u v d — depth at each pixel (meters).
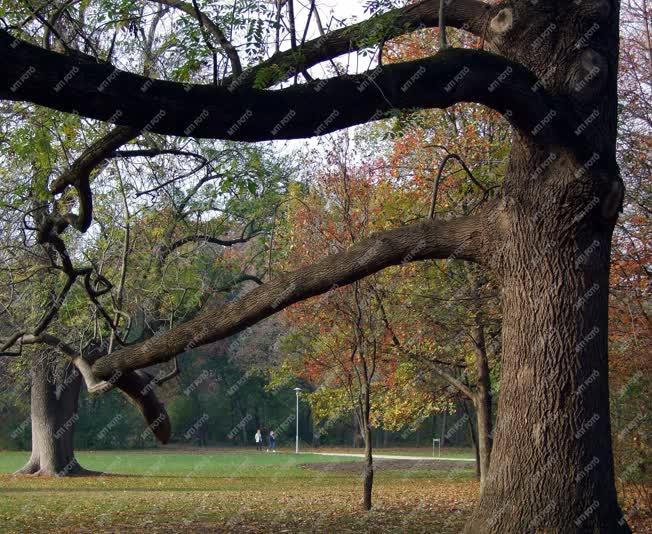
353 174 19.53
